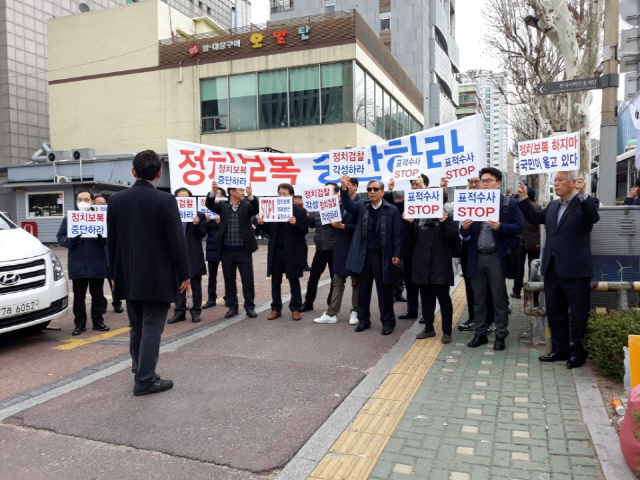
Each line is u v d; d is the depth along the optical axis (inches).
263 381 189.3
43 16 1571.1
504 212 227.5
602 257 220.1
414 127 1423.5
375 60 1006.4
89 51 1077.8
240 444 140.8
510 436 143.1
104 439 144.9
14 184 885.2
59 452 138.6
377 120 1041.5
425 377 192.1
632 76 291.1
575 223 192.7
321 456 134.3
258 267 588.4
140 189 176.9
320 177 333.1
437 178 292.2
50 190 887.7
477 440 141.3
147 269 172.6
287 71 935.7
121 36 1053.2
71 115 1097.4
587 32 333.7
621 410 150.1
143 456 135.5
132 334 184.2
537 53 561.9
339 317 299.3
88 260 265.0
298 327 273.1
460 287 406.3
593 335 184.5
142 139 1045.2
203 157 334.3
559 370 195.9
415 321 286.5
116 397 175.9
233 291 302.7
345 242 271.4
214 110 992.2
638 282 201.9
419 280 235.8
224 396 175.2
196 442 142.3
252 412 161.6
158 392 179.3
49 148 1106.1
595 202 188.1
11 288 231.6
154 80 1029.8
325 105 914.7
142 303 182.9
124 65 1052.5
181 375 197.0
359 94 926.4
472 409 161.9
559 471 124.7
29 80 1531.7
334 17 908.0
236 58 966.4
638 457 118.4
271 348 232.8
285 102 940.0
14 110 1491.1
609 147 293.4
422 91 1676.9
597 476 122.3
